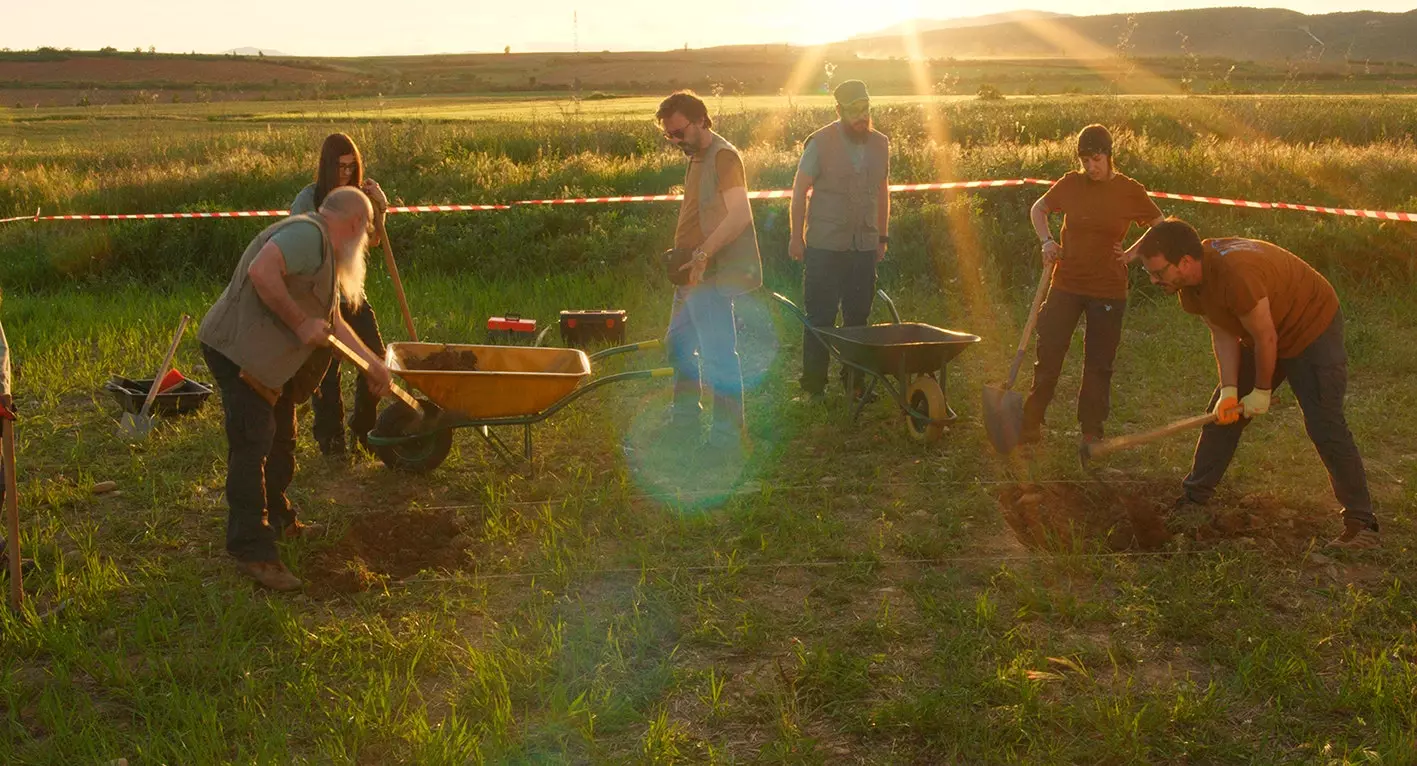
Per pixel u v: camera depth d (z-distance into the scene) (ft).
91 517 19.33
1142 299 35.45
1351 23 653.30
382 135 62.03
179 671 13.75
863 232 24.93
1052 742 12.00
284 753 11.87
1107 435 23.47
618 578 16.53
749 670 13.85
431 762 11.62
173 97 248.32
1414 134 70.13
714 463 21.91
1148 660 13.96
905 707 12.50
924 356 22.27
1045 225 21.95
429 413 20.03
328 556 17.13
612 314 31.22
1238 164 48.24
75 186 56.80
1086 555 16.61
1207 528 17.67
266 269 14.85
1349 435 17.04
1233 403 16.84
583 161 53.93
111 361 30.04
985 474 20.90
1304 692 12.98
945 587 15.85
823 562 16.88
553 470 21.57
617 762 11.75
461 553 17.52
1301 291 16.67
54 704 13.01
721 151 21.03
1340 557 16.70
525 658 13.84
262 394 15.94
